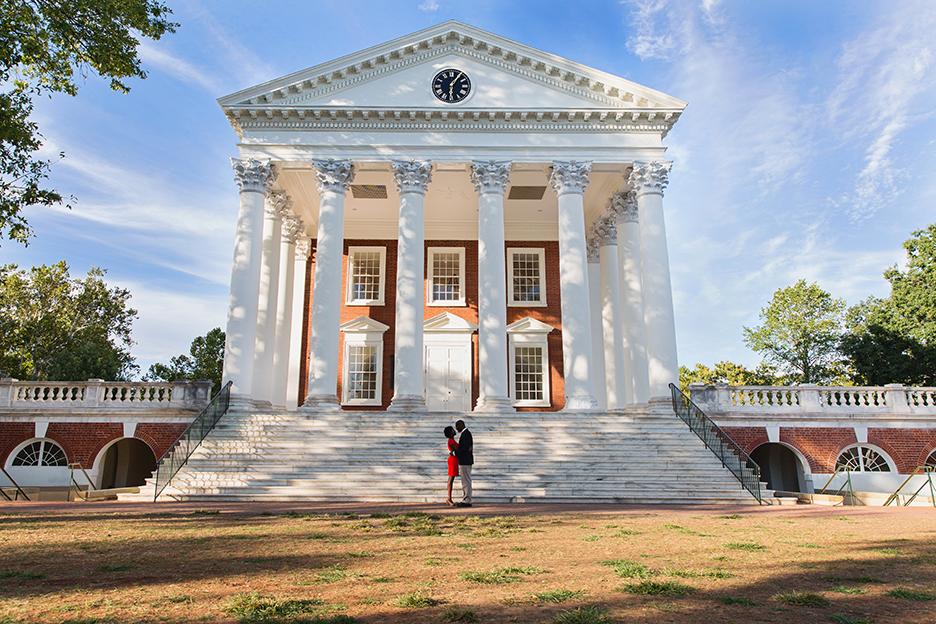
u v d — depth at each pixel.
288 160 25.41
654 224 25.00
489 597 4.93
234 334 23.25
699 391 24.58
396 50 26.09
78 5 16.61
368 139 25.83
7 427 24.08
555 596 4.91
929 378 38.38
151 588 5.25
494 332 23.62
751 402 25.30
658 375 23.72
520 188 29.84
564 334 24.09
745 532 9.63
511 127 25.98
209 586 5.34
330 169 25.16
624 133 26.22
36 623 4.11
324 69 25.80
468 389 31.55
